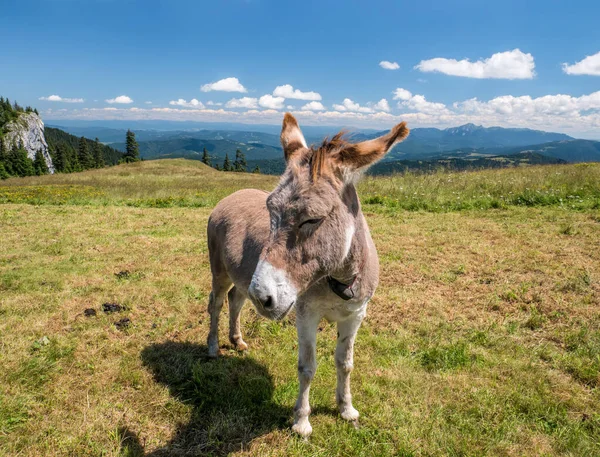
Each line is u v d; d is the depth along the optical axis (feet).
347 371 10.05
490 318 15.89
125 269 22.21
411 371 12.40
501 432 9.79
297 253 6.35
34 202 48.11
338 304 8.49
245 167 286.87
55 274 20.94
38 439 9.57
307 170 6.55
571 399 10.83
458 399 11.09
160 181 107.04
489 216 33.09
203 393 11.48
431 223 31.30
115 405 10.89
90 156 298.97
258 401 11.26
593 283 18.30
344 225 6.79
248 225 11.24
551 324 15.15
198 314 16.90
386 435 9.84
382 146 6.66
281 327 15.62
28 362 12.37
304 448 9.43
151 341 14.55
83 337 14.40
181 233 31.04
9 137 356.59
